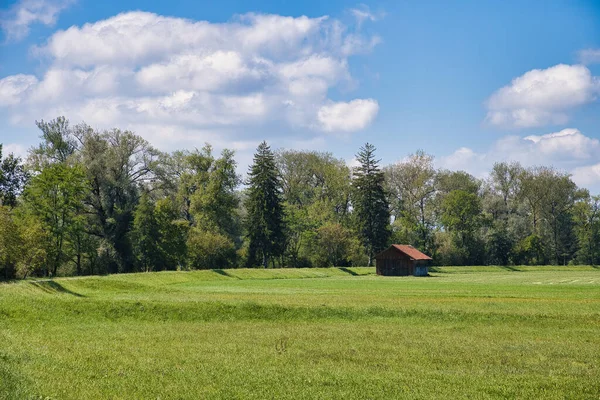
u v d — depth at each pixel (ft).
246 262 365.61
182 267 334.44
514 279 303.89
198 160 357.61
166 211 308.60
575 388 71.67
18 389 67.31
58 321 125.70
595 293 187.52
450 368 83.10
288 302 153.07
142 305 140.26
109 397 66.08
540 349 97.09
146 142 325.42
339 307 141.79
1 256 202.80
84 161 299.99
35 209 267.80
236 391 69.00
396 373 79.05
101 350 94.12
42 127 308.19
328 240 394.73
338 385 72.33
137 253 305.12
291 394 67.87
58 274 289.53
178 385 71.56
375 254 397.39
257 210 361.51
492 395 68.49
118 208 313.32
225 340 105.81
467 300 161.79
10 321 121.29
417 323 128.77
